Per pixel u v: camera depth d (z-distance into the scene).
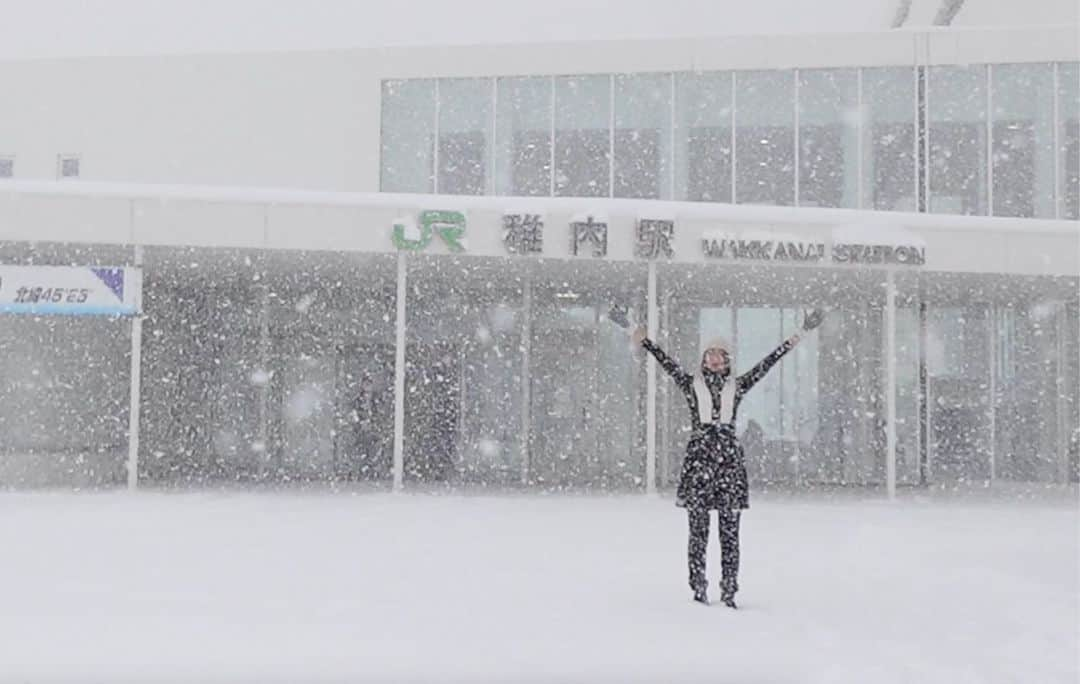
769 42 23.11
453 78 24.16
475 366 23.27
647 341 7.22
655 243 16.55
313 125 24.64
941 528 12.01
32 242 16.55
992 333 22.77
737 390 7.01
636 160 23.36
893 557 9.30
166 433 23.17
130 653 5.02
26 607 6.28
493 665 4.85
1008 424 22.62
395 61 24.39
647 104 23.42
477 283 21.27
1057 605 6.77
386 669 4.75
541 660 4.97
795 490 19.42
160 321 23.28
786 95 23.06
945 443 22.61
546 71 23.77
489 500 15.77
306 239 16.55
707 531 6.83
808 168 22.89
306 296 23.62
